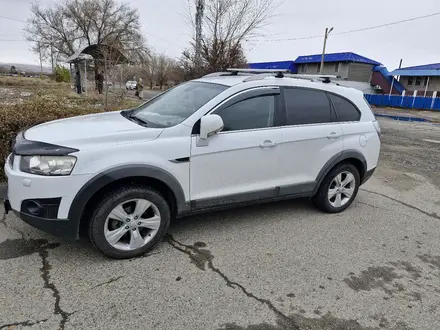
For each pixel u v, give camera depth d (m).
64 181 2.66
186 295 2.60
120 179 2.91
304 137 3.83
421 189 5.71
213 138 3.26
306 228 3.89
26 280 2.67
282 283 2.82
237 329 2.29
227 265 3.03
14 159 2.82
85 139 2.81
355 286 2.84
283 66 41.25
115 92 13.70
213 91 3.54
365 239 3.71
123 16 32.19
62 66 39.88
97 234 2.88
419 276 3.06
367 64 36.53
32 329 2.19
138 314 2.37
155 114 3.59
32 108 5.06
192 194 3.27
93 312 2.37
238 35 13.40
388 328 2.39
